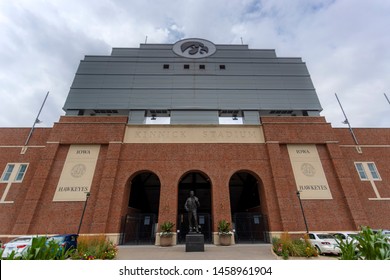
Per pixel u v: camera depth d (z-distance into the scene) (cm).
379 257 586
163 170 2375
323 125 2664
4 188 2341
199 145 2522
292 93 3136
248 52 3594
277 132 2595
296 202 2270
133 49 3547
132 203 2877
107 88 3077
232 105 3005
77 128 2564
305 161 2488
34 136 2644
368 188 2456
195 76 3266
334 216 2209
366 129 2816
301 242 1459
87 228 2094
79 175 2334
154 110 2953
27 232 2020
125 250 1733
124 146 2497
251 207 3064
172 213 2192
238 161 2447
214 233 2130
